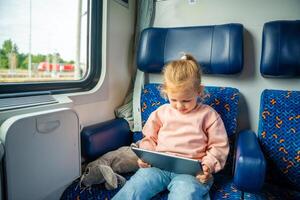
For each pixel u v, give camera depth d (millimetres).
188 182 946
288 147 1194
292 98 1227
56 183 1016
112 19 1577
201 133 1109
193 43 1397
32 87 1149
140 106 1542
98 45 1520
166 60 1453
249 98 1467
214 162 977
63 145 1034
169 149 1119
